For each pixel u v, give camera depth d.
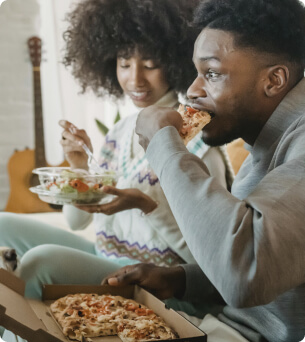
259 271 0.82
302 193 0.86
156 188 1.56
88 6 1.86
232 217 0.86
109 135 1.80
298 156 0.92
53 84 3.63
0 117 3.52
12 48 3.52
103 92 2.12
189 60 1.70
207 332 1.21
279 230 0.83
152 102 1.73
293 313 1.04
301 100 1.05
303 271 0.85
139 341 1.00
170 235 1.52
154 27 1.65
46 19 3.60
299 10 1.08
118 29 1.69
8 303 1.07
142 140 1.05
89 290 1.29
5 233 1.65
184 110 1.12
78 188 1.49
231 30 1.04
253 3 1.04
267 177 0.91
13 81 3.54
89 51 1.93
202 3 1.12
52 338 1.00
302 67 1.08
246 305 0.85
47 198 1.54
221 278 0.85
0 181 3.50
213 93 1.08
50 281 1.34
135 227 1.60
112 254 1.63
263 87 1.05
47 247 1.37
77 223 1.88
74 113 3.64
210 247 0.86
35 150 3.46
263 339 1.14
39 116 3.49
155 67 1.68
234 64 1.04
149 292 1.30
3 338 1.28
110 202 1.51
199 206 0.89
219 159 1.55
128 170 1.67
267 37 1.03
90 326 1.10
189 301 1.39
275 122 1.06
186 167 0.93
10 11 3.51
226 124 1.10
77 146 1.72
